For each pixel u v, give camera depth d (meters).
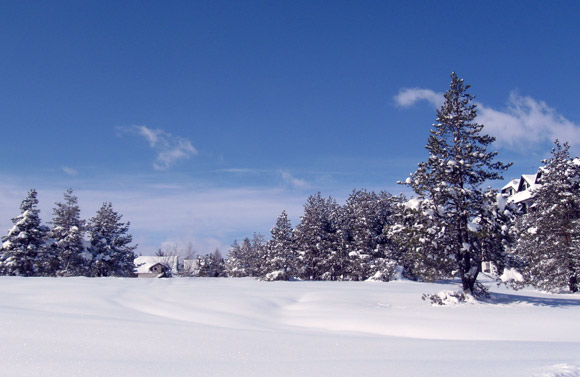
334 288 32.75
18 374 5.76
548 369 6.32
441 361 7.29
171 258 118.88
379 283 42.22
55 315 12.30
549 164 38.00
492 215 25.00
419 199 25.92
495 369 6.41
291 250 58.81
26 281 30.89
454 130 26.53
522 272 27.42
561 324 16.48
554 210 36.25
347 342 9.91
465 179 26.08
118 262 59.78
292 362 7.07
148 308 19.34
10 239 50.03
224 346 8.63
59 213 57.06
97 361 6.70
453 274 25.02
